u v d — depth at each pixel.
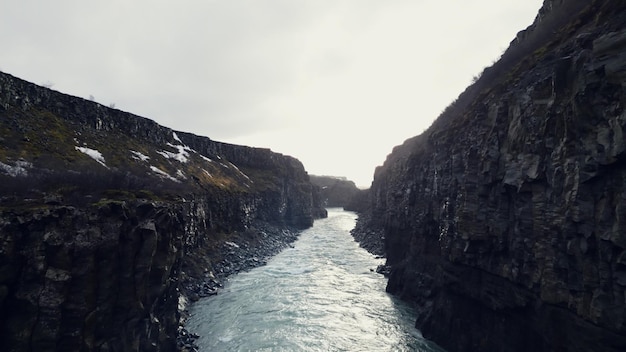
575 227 18.67
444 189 35.03
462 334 29.56
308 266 63.81
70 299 19.30
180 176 66.56
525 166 22.77
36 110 46.00
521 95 24.80
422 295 39.94
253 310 40.62
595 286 17.56
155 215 24.86
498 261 25.70
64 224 20.05
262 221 104.31
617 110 16.55
